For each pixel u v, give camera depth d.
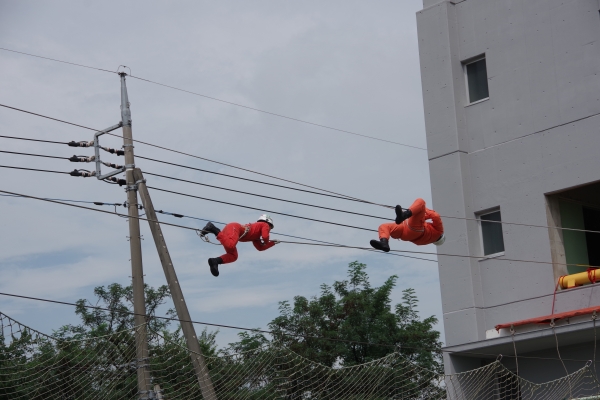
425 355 32.38
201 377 16.05
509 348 19.86
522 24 20.92
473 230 20.91
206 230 13.84
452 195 21.16
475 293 20.41
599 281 18.81
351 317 32.88
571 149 19.64
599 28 19.61
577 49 19.91
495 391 20.92
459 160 21.17
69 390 18.84
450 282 20.83
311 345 31.81
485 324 20.31
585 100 19.59
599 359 19.34
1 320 12.85
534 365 20.45
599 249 21.98
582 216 20.97
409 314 34.41
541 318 18.81
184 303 16.55
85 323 27.27
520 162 20.44
